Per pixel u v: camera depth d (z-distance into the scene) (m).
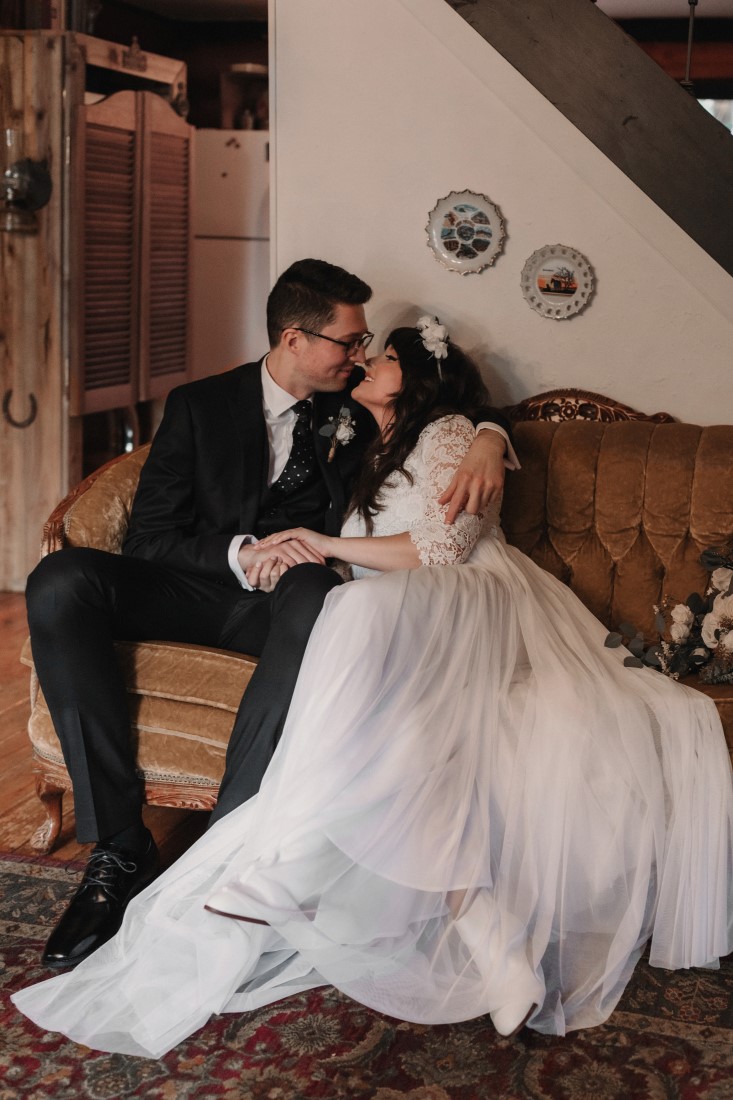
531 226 3.07
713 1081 1.87
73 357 4.63
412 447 2.59
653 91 2.94
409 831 2.09
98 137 4.72
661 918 2.19
